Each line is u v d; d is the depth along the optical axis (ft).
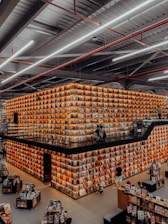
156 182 31.37
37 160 38.50
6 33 23.88
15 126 49.78
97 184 32.04
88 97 34.30
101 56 34.47
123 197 23.45
